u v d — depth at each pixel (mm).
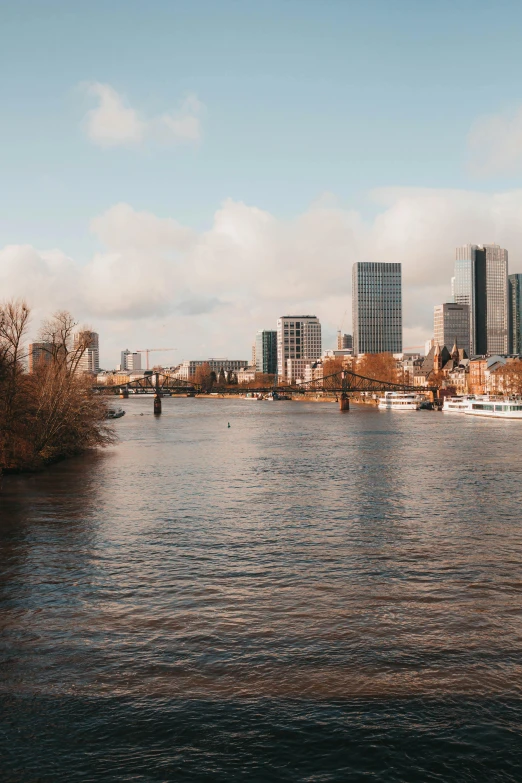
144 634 36719
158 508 69062
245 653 34344
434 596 42281
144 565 48938
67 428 110312
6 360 89562
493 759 25812
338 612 39688
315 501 72688
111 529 59875
